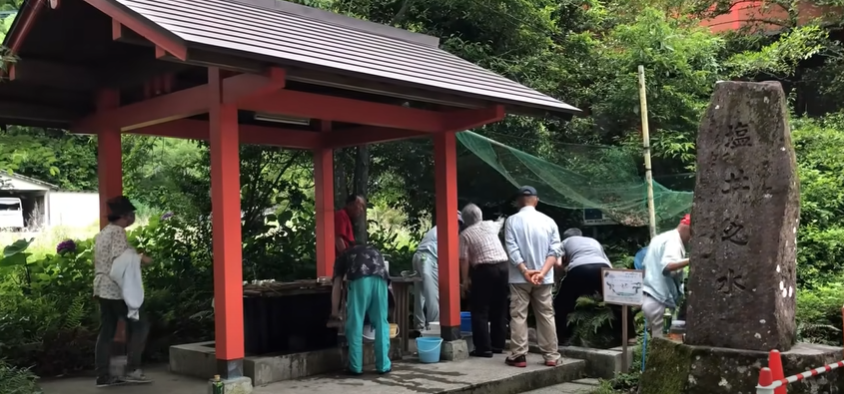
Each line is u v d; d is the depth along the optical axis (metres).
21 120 6.66
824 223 9.36
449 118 6.92
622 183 9.19
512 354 6.45
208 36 4.50
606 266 7.31
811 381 4.31
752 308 4.51
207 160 9.98
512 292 6.50
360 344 6.08
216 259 5.22
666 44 9.84
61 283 7.84
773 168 4.55
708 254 4.74
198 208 9.45
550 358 6.50
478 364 6.53
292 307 6.34
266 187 9.98
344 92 6.56
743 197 4.64
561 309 7.43
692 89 10.07
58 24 5.64
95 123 6.59
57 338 6.64
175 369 6.55
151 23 4.41
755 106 4.67
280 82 4.75
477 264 6.89
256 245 9.44
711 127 4.85
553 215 10.17
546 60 10.32
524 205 6.71
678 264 5.90
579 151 9.43
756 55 10.93
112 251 5.84
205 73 5.91
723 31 13.30
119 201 5.99
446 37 10.45
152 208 11.38
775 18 12.96
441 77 6.16
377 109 6.35
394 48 6.91
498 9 10.19
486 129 9.69
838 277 8.61
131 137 10.73
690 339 4.77
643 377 5.00
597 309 7.21
